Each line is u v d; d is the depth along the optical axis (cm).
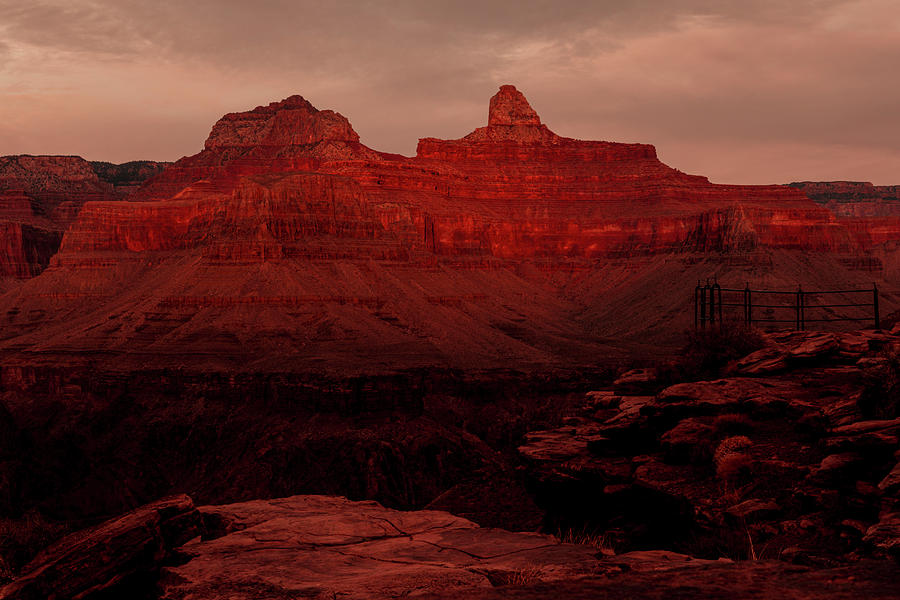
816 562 1244
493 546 1057
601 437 2406
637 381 2928
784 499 1705
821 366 2458
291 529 1163
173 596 927
